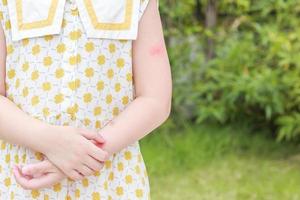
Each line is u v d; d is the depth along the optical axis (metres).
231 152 3.91
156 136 3.95
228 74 3.95
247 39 4.05
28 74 1.39
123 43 1.39
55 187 1.38
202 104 4.13
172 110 4.28
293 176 3.52
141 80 1.39
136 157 1.43
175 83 4.21
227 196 3.21
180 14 4.23
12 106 1.35
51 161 1.31
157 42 1.41
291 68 3.89
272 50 3.82
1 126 1.33
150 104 1.37
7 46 1.40
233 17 4.30
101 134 1.33
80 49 1.37
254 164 3.71
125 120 1.34
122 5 1.38
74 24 1.37
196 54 4.31
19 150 1.39
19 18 1.38
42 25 1.37
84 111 1.38
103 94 1.39
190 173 3.55
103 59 1.38
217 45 4.21
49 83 1.38
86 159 1.30
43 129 1.31
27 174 1.33
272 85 3.77
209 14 4.31
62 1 1.36
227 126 4.19
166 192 3.27
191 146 3.84
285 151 3.94
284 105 3.86
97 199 1.39
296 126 3.88
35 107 1.38
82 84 1.37
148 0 1.41
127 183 1.41
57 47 1.37
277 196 3.21
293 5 4.02
